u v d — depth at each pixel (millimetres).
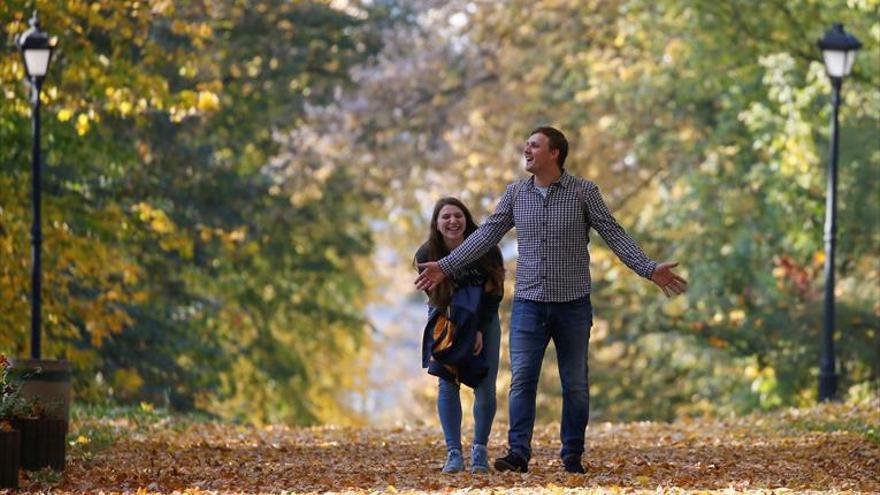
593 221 15781
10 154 31047
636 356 50469
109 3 29594
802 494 14250
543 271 15805
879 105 38031
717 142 44188
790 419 25797
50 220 32500
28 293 33156
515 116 53469
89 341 40281
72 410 26219
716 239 45375
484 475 15938
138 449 20094
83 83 30156
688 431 24781
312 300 53656
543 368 51000
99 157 32250
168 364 43250
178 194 45312
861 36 36656
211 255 46219
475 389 16391
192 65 31328
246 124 46906
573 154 51750
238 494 14883
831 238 31062
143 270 41938
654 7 43656
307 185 54031
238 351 51125
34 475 16125
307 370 57312
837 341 38719
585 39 50875
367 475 16469
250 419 53219
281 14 49469
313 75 52031
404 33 59625
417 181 58688
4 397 16484
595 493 14000
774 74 38094
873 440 20625
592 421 48312
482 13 55250
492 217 15969
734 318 43031
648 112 47375
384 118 58406
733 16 38344
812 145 38000
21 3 28484
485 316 16281
